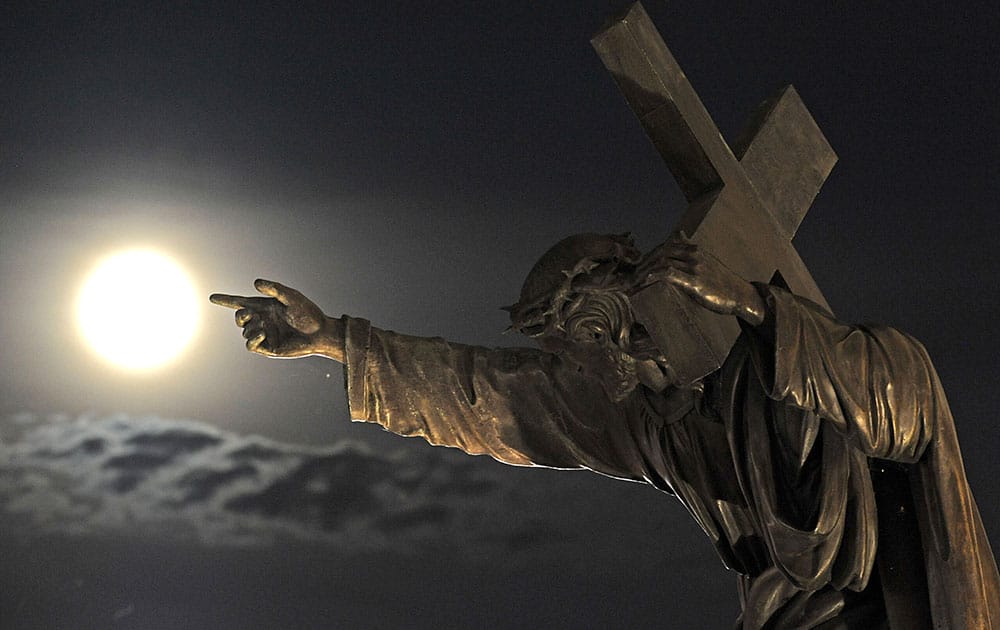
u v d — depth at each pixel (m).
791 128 11.37
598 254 10.59
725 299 10.02
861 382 10.31
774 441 10.74
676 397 11.06
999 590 10.79
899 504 11.05
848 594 10.98
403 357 11.58
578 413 11.56
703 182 10.80
